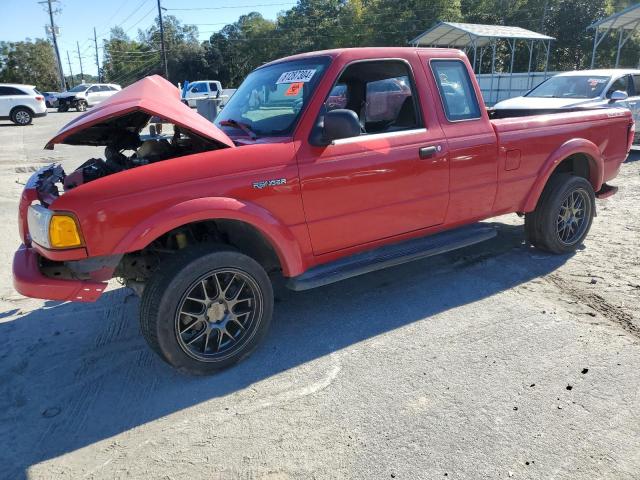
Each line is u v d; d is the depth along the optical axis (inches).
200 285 121.4
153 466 96.7
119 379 127.2
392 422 105.5
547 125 182.1
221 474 93.7
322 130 132.8
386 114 159.3
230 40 3046.3
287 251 130.2
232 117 155.4
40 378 128.8
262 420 108.3
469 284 174.6
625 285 169.3
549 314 150.3
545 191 190.2
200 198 116.1
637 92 429.7
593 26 980.6
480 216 173.8
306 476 92.1
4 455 101.1
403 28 2217.0
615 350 129.6
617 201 285.7
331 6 2581.2
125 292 181.8
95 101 1425.9
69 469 96.9
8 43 3097.9
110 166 134.6
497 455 95.0
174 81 3097.9
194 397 118.0
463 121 161.2
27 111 950.4
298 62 149.4
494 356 128.6
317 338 142.6
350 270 141.8
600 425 102.0
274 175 125.1
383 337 141.2
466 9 2273.6
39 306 172.2
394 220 151.1
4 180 382.0
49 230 108.6
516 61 1947.6
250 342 130.7
